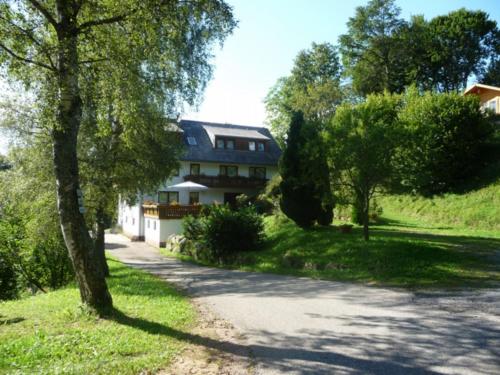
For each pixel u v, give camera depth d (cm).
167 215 3100
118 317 823
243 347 642
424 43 4681
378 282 1184
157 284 1361
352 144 1423
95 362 565
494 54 5103
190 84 1401
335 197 1562
